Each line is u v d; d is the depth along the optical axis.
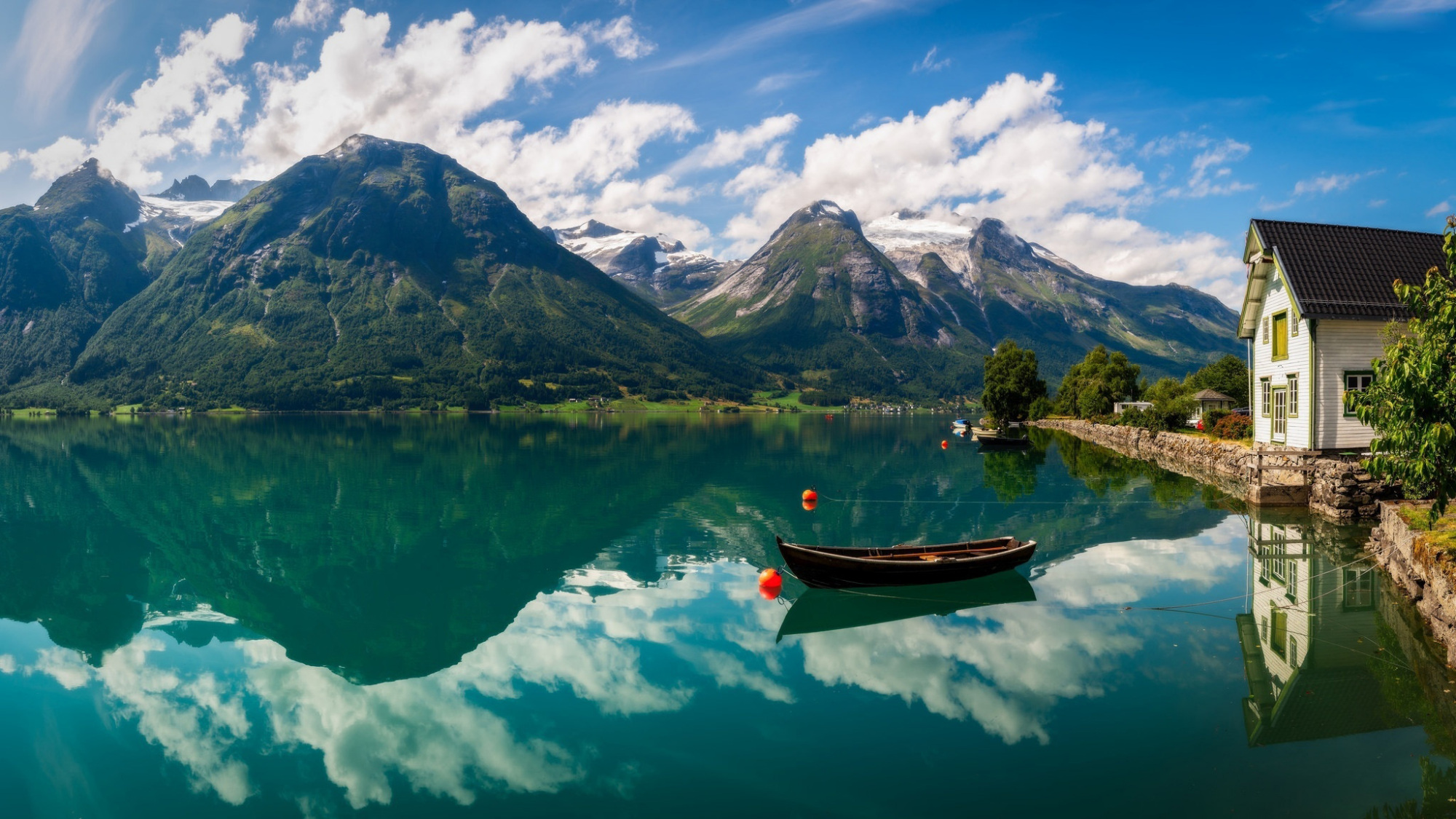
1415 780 13.08
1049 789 13.29
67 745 16.25
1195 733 15.01
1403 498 31.67
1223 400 80.75
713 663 19.58
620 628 22.70
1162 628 20.95
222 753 15.81
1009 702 16.67
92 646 22.31
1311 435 35.66
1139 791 13.11
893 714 16.30
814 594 25.23
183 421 179.25
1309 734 14.82
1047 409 135.12
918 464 68.44
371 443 99.25
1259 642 19.53
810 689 17.78
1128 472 55.62
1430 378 17.67
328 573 30.27
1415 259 37.16
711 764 14.50
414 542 35.53
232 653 21.73
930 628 21.50
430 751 15.56
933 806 12.85
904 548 26.62
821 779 13.88
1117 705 16.33
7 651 22.14
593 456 79.19
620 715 16.78
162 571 30.62
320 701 18.28
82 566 31.67
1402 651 18.58
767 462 72.00
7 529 39.06
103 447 91.81
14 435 118.75
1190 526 33.69
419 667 20.30
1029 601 23.62
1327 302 35.38
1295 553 28.14
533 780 14.23
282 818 13.34
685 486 54.22
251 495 50.47
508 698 17.98
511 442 103.12
